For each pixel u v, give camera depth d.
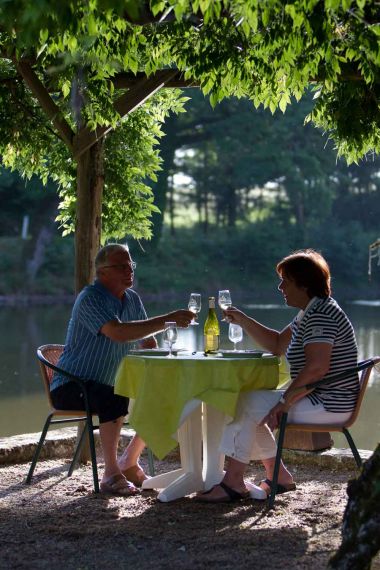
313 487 7.58
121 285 7.67
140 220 10.77
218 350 7.35
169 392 6.72
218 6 5.57
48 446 9.09
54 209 52.62
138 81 8.90
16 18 5.00
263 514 6.59
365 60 7.34
